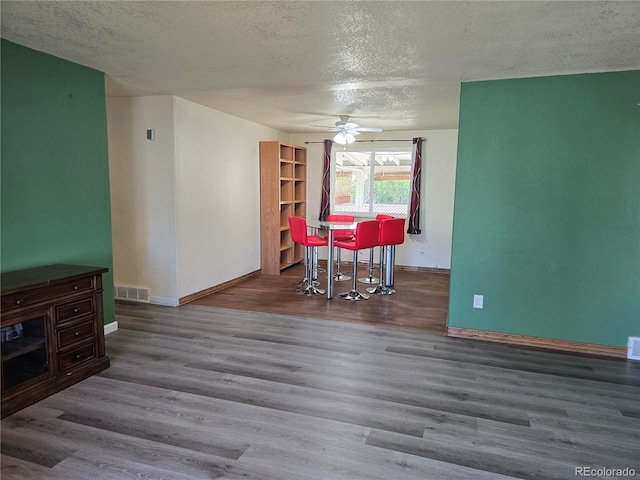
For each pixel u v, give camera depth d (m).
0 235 2.73
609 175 3.28
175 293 4.64
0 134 2.70
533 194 3.47
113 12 2.25
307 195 7.60
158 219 4.58
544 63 3.01
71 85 3.21
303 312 4.48
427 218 6.93
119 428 2.27
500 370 3.09
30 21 2.39
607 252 3.35
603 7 2.09
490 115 3.51
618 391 2.79
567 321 3.50
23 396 2.45
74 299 2.75
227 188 5.50
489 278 3.66
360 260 7.46
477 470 1.98
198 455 2.05
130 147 4.57
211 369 3.04
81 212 3.37
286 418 2.40
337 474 1.93
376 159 7.21
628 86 3.18
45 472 1.92
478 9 2.14
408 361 3.23
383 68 3.23
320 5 2.13
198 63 3.18
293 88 3.96
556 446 2.18
